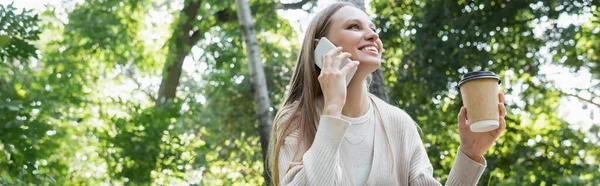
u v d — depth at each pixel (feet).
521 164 44.62
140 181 38.63
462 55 43.14
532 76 44.86
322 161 7.27
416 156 8.23
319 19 8.09
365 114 8.04
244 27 30.71
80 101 39.93
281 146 8.05
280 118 8.21
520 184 43.70
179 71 56.44
